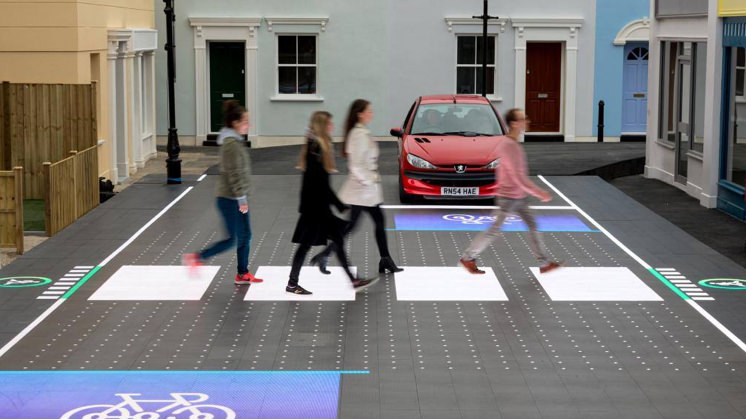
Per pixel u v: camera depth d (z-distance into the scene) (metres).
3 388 8.16
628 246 13.80
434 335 9.62
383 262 12.09
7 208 13.34
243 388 8.15
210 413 7.59
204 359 8.90
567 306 10.67
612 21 27.81
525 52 27.84
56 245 13.72
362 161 11.61
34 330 9.76
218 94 27.89
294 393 8.03
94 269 12.31
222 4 27.33
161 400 7.88
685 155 19.38
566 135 28.22
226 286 11.47
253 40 27.45
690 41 18.75
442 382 8.30
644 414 7.59
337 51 27.80
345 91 27.94
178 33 27.38
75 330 9.77
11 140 17.84
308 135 10.93
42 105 17.73
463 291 11.28
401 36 27.83
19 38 17.89
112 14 20.30
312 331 9.73
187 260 11.37
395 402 7.82
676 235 14.62
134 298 10.94
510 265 12.60
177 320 10.10
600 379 8.39
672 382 8.33
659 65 20.84
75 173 15.64
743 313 10.45
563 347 9.27
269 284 11.55
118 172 20.70
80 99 17.62
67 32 17.86
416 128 18.03
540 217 16.02
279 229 14.88
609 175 22.17
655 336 9.62
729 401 7.89
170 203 17.16
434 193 16.83
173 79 19.17
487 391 8.09
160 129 27.80
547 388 8.16
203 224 15.25
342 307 10.60
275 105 27.81
